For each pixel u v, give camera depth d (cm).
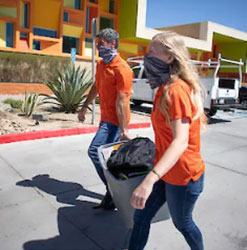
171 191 211
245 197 412
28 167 483
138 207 184
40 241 289
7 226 312
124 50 1980
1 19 1409
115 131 336
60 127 743
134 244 227
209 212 365
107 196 346
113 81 318
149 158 262
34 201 369
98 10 1741
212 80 1032
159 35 206
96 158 332
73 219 331
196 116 200
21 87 1477
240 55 2745
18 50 1466
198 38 2373
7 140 608
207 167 535
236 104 1116
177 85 195
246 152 654
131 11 1808
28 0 1465
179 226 223
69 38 1678
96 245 286
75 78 949
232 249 290
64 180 439
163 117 201
